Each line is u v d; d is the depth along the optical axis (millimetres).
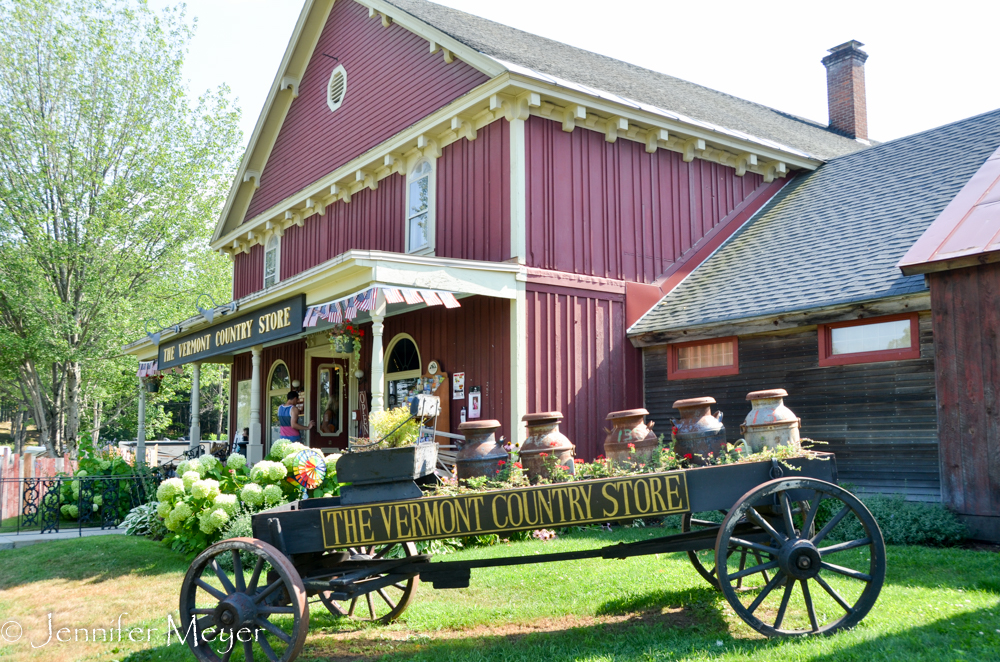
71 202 24969
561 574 6711
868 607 4617
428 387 12578
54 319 25203
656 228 12852
